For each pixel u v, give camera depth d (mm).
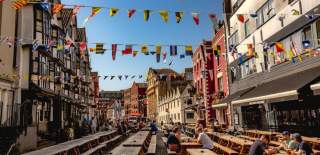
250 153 9359
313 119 15734
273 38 19672
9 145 16656
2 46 20578
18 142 17844
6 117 20391
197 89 41031
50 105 30359
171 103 64812
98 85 68250
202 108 37562
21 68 23609
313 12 15344
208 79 34688
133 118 61469
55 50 30547
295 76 15984
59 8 11352
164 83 85875
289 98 13844
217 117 32188
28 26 24469
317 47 15172
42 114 28266
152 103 96750
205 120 35344
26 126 19688
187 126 34594
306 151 9258
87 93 53250
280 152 10562
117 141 25547
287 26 17875
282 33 18484
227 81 28406
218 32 31109
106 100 93250
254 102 17953
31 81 24109
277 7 19094
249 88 22828
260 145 9297
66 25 37344
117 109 91938
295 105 17609
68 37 39375
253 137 17891
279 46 15719
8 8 21938
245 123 24828
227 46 28375
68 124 30281
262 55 21266
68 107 38094
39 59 25750
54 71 30406
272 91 15789
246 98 18859
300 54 15789
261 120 22000
